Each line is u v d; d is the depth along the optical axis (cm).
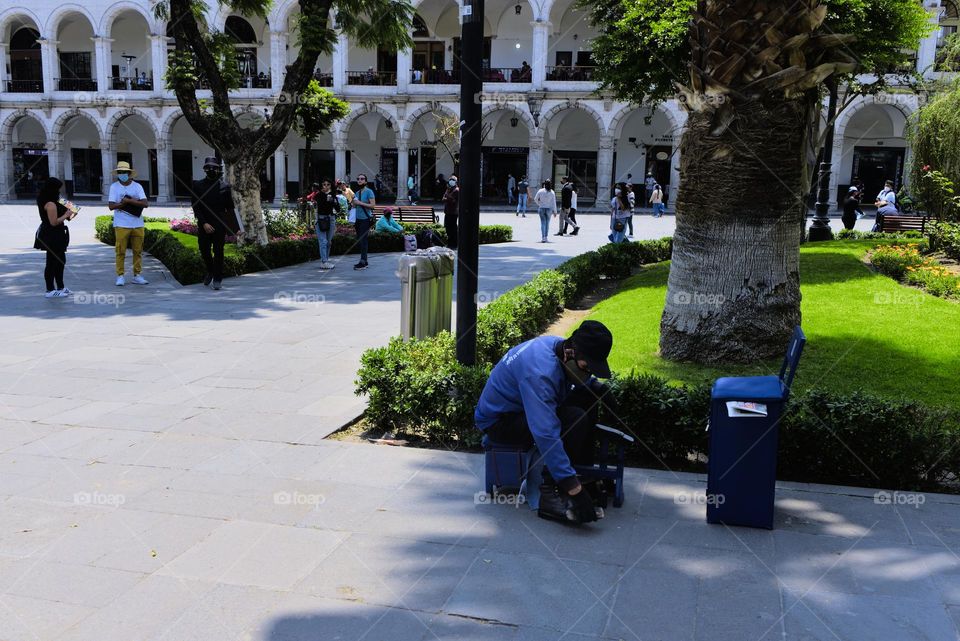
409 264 680
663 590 348
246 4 1742
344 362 773
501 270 1458
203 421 588
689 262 720
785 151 683
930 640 310
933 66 1575
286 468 496
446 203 1902
